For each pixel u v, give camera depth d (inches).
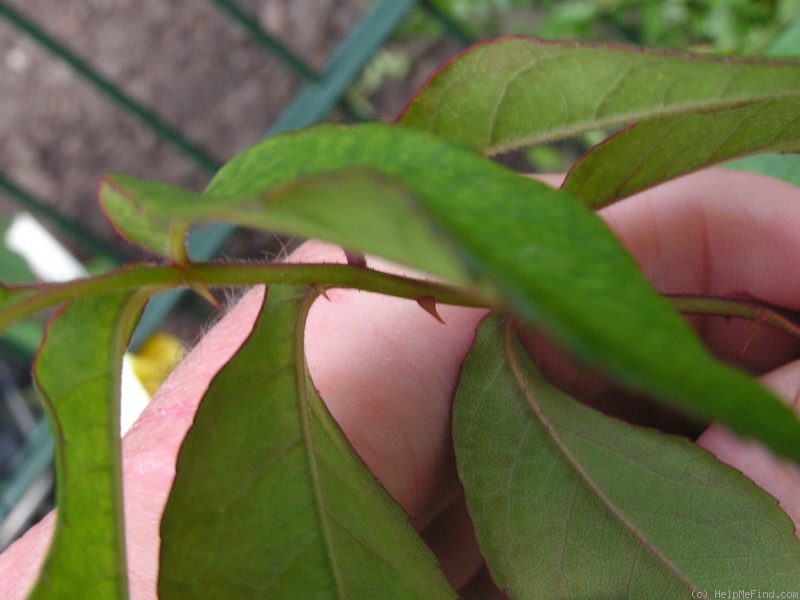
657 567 5.7
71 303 3.9
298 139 3.2
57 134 23.4
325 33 22.8
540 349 7.4
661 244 8.2
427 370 7.2
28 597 3.6
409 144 2.9
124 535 3.9
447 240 2.2
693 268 8.2
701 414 2.0
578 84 4.6
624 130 5.1
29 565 6.8
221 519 4.7
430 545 8.1
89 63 24.0
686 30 17.6
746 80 4.2
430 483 7.3
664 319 2.3
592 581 5.7
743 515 5.6
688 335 2.2
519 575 5.7
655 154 5.3
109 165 22.4
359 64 18.1
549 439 5.9
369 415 7.1
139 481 6.9
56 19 25.1
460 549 8.2
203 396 4.7
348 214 2.3
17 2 25.5
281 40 23.0
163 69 23.4
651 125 5.1
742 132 5.2
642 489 5.7
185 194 2.9
